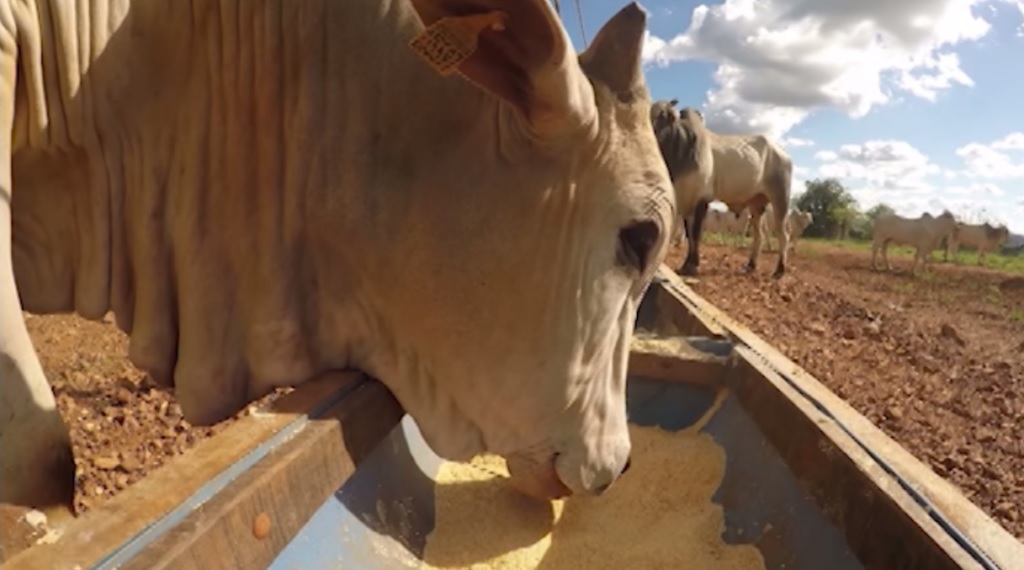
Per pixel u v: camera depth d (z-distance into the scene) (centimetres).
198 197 78
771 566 88
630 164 75
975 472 188
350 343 81
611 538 101
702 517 102
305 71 76
